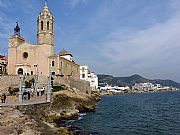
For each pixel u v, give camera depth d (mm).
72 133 34719
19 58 89188
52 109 50219
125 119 55219
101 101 125938
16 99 49469
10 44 89812
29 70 87875
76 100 66000
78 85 97500
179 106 91500
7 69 91750
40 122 35656
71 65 106875
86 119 53500
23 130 27125
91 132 39312
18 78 68875
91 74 178000
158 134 38062
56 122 46375
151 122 50719
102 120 52719
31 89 58906
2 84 66375
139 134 38188
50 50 90000
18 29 92812
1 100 44281
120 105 98000
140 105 98625
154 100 135750
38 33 90438
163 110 76750
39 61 88500
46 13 91000
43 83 73625
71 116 53719
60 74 87625
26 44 89500
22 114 33969
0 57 100812
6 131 25578
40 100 49000
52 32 91562
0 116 30266
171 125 46219
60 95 60125
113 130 41469
